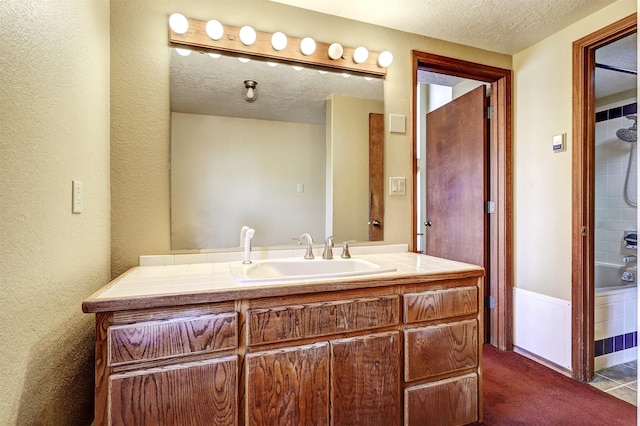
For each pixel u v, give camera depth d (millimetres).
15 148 818
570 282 2033
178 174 1660
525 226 2330
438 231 2973
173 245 1646
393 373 1336
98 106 1388
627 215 2945
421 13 1889
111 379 999
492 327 2502
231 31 1691
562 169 2074
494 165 2473
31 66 886
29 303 885
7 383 792
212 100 1715
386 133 2066
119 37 1547
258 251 1795
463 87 2982
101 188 1427
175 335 1062
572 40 2012
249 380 1136
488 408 1716
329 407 1235
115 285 1184
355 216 2006
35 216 911
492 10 1856
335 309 1254
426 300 1397
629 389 1895
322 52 1874
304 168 1898
